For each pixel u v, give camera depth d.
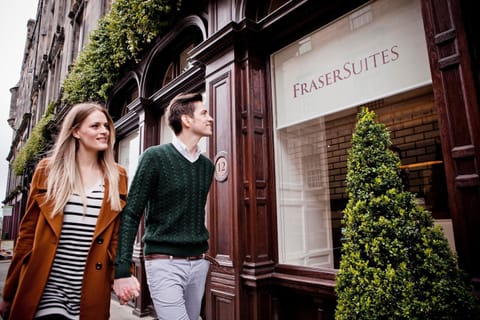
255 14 3.44
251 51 3.31
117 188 1.71
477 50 1.83
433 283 1.53
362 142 1.93
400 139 2.48
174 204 1.77
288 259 3.05
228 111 3.26
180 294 1.70
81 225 1.57
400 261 1.64
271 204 3.12
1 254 16.56
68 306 1.49
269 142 3.23
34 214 1.55
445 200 2.23
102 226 1.59
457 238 1.74
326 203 2.99
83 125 1.69
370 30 2.61
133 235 1.64
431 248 1.60
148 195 1.72
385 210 1.75
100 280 1.55
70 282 1.51
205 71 3.90
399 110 2.47
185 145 1.93
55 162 1.61
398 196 1.72
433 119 2.30
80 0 11.16
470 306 1.47
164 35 4.93
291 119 3.16
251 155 3.10
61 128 1.73
